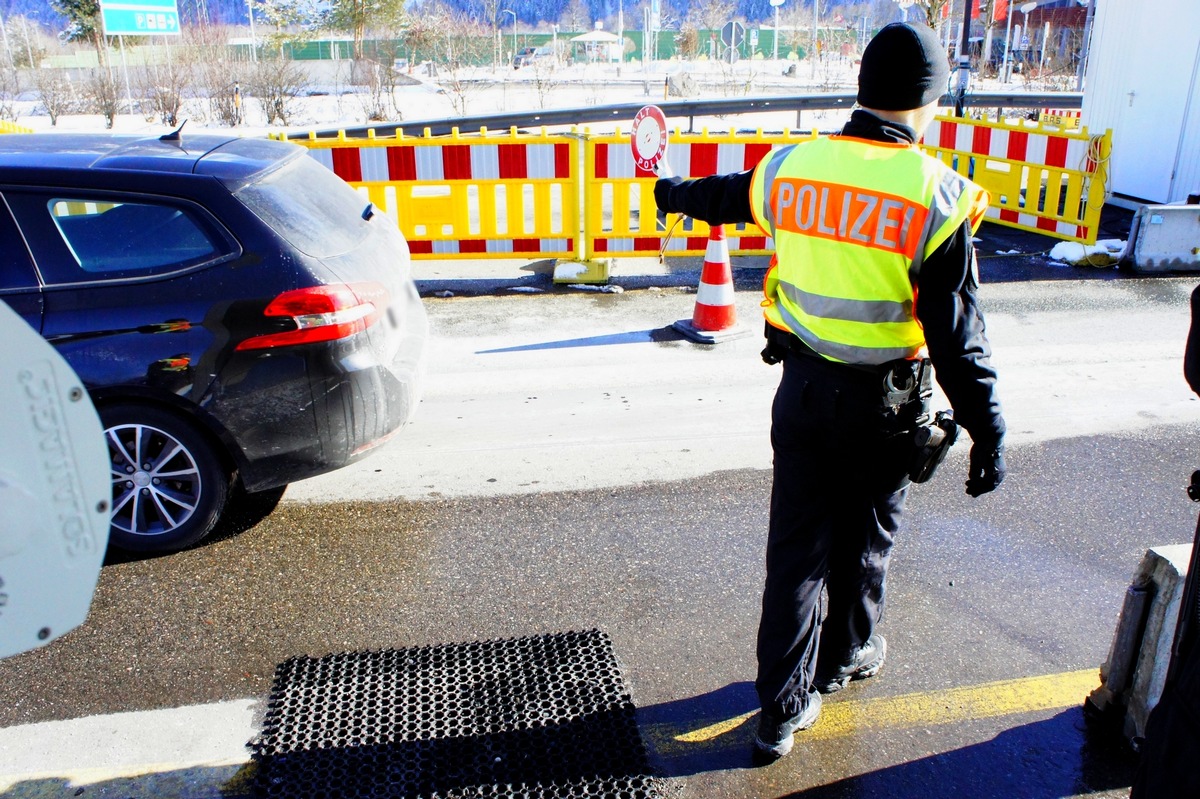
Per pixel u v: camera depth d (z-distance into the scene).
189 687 3.12
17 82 26.55
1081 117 12.80
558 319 7.36
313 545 4.02
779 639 2.66
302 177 4.23
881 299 2.31
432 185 8.29
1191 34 10.71
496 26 44.47
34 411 1.17
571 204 8.39
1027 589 3.71
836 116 23.70
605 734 2.88
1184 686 1.77
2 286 3.63
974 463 2.39
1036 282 8.38
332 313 3.75
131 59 35.38
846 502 2.70
